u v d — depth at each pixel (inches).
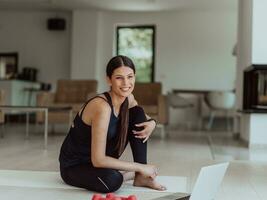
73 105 239.5
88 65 356.5
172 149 173.5
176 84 354.3
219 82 348.2
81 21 356.8
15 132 243.4
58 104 242.8
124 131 81.5
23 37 371.2
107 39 362.0
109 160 78.3
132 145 85.9
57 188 84.2
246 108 204.4
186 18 352.8
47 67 368.8
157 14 357.4
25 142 186.9
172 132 282.5
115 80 78.8
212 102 307.9
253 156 156.3
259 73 191.5
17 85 337.4
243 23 227.5
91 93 241.1
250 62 193.2
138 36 363.9
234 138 238.7
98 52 359.6
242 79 228.2
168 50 355.9
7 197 76.5
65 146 86.2
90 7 346.0
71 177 84.1
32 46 370.3
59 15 367.2
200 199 75.3
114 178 79.0
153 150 168.2
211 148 181.6
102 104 77.8
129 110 86.1
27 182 90.2
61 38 366.9
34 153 148.5
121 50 366.6
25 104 348.2
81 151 83.5
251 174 113.8
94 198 70.2
